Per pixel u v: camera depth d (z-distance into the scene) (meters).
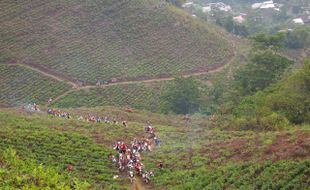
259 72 86.50
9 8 119.00
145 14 134.62
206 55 131.88
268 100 63.22
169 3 152.75
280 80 79.12
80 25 123.62
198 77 122.00
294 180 32.81
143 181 44.22
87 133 54.88
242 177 36.94
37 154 47.47
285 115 58.88
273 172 35.38
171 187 41.59
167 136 58.41
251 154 41.97
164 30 133.12
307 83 64.00
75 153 48.78
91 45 120.31
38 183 32.16
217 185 37.91
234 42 149.62
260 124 57.09
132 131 58.78
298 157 36.50
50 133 52.66
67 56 115.06
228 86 110.12
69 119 62.44
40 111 69.94
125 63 119.06
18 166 35.56
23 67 108.12
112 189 41.78
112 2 132.38
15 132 51.81
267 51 89.38
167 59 124.94
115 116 73.06
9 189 29.47
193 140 55.28
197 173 42.44
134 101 107.19
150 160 48.25
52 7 124.00
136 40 126.50
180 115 87.75
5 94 100.50
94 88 108.50
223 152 45.53
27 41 114.25
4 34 113.06
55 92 104.50
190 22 141.75
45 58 112.50
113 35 125.25
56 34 118.94
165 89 111.94
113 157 47.91
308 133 41.81
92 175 44.72
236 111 68.25
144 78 116.31
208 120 71.56
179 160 47.44
